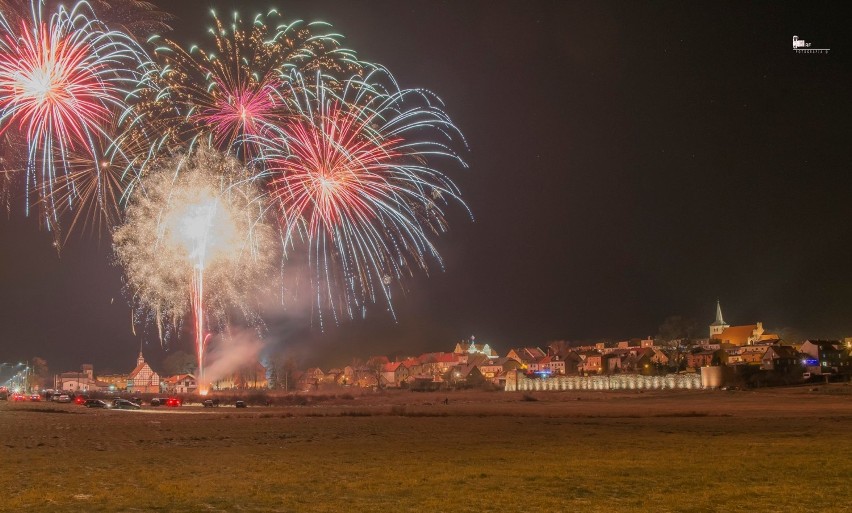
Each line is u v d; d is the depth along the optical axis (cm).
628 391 16738
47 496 2830
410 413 9069
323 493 2853
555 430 6169
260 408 11656
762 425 6344
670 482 3000
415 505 2567
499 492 2819
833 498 2572
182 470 3647
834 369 19725
